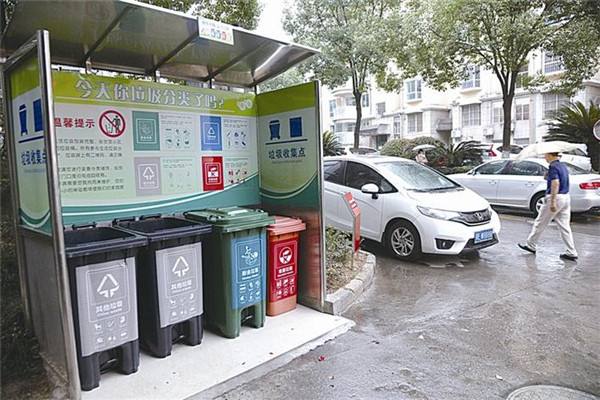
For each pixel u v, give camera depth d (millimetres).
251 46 4148
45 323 3186
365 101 37312
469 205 6387
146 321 3557
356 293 4918
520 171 10336
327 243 5957
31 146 3082
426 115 31875
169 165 4234
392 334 4016
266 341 3818
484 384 3178
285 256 4391
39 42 2691
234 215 3904
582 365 3459
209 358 3516
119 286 3160
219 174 4617
